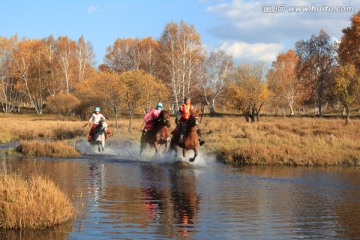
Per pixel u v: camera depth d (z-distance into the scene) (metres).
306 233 7.41
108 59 77.75
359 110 70.06
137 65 71.62
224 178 13.32
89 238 6.98
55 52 78.25
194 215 8.52
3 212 7.71
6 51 78.56
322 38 65.62
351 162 17.95
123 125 39.09
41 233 7.24
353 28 58.12
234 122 38.59
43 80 76.00
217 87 67.56
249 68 43.59
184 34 58.97
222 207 9.24
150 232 7.33
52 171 14.29
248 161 17.62
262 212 8.87
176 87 58.59
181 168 15.63
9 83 80.62
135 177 13.23
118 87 34.53
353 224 8.01
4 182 8.85
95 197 10.05
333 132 28.27
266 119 47.91
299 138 24.00
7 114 71.31
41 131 34.59
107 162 17.33
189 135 16.69
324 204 9.72
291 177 13.79
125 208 9.00
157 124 18.55
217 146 21.58
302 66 67.19
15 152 20.59
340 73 35.94
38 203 7.89
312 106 82.00
